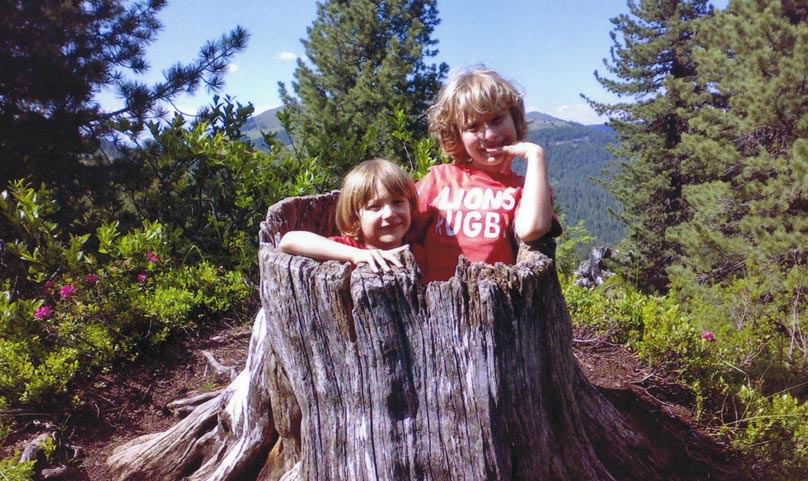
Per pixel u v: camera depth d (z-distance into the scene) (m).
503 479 1.91
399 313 1.85
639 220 27.20
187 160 6.00
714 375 3.59
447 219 2.45
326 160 6.20
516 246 2.37
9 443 3.19
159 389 3.77
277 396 2.36
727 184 15.88
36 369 3.66
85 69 8.02
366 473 1.94
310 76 29.17
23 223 4.56
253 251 5.46
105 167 7.46
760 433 3.12
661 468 2.79
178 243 5.37
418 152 5.99
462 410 1.87
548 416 2.15
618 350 3.98
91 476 3.03
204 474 2.73
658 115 25.84
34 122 7.36
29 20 7.75
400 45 25.78
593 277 12.56
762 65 14.57
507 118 2.38
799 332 5.52
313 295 1.92
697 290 14.06
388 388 1.88
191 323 4.34
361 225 2.35
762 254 13.28
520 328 1.90
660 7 26.66
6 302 3.95
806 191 13.57
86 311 4.07
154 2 8.86
